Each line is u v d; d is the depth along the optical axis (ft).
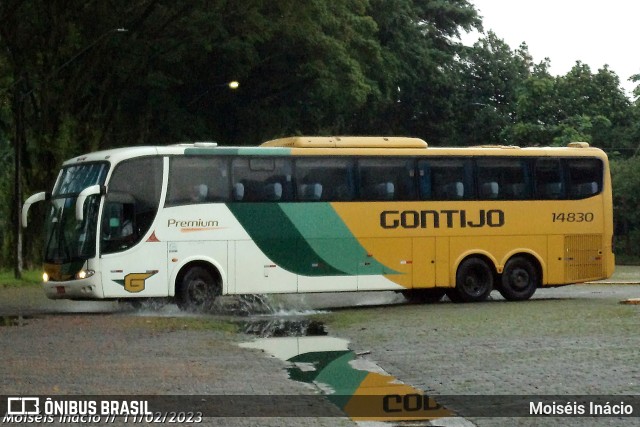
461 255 108.78
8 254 163.02
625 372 55.62
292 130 206.39
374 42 206.08
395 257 106.11
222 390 50.39
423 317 90.63
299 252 102.53
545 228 112.27
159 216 97.66
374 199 105.70
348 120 234.58
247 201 100.99
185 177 99.04
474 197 109.70
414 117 272.92
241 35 184.34
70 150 161.79
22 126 154.40
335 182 104.42
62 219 98.02
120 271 95.96
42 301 115.75
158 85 179.93
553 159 113.19
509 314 92.38
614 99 309.83
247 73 191.83
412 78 248.93
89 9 159.22
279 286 101.81
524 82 303.68
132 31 163.63
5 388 50.80
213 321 87.71
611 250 115.24
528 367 57.98
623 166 285.23
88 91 165.17
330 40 191.62
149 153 98.12
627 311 93.97
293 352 66.33
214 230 99.55
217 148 100.37
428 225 107.55
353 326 83.66
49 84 159.53
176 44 174.70
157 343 71.15
